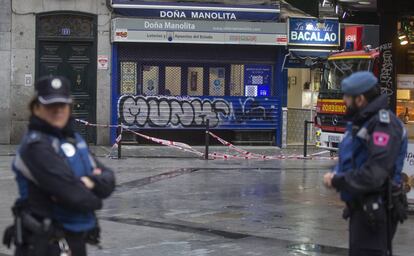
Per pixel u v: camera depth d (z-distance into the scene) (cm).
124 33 2025
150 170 1551
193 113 2136
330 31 2150
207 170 1570
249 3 2150
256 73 2175
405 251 775
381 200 476
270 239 844
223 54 2147
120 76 2092
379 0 991
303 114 2234
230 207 1084
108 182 419
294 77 2267
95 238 425
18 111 2050
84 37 2070
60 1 2045
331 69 1823
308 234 874
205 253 767
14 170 408
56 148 401
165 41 2050
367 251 483
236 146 2155
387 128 468
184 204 1109
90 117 2086
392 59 991
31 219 397
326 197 1191
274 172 1553
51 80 403
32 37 2045
